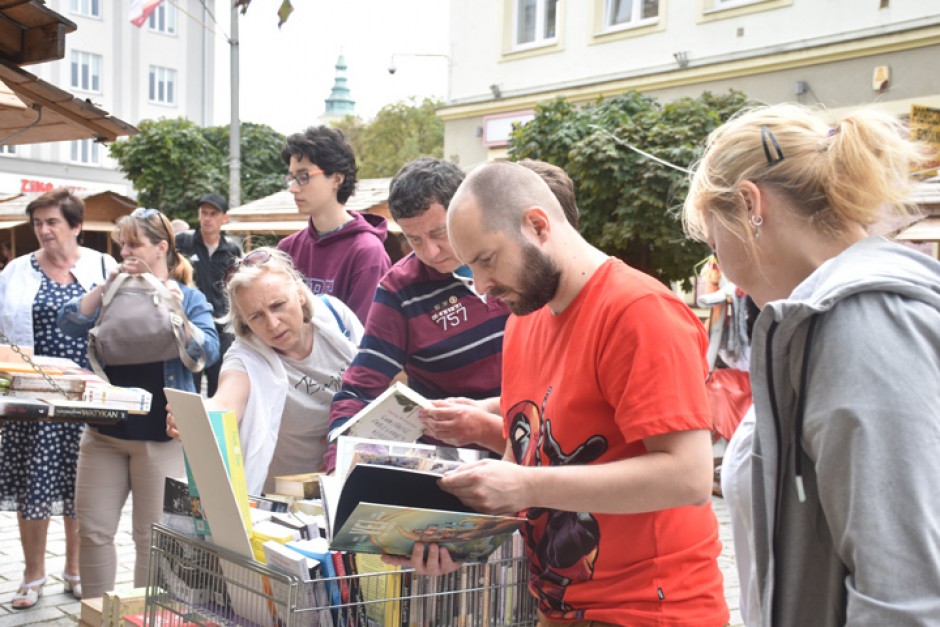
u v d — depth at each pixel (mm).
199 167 20844
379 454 2100
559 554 1903
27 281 4707
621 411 1727
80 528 3994
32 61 3473
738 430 1765
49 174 36281
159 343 3816
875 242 1441
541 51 15805
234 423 1990
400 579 2029
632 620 1807
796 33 12547
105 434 3896
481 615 2141
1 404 2514
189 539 2094
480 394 2914
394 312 2904
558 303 1897
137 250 3934
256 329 2928
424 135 44000
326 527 2041
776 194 1497
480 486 1675
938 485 1244
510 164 1864
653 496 1672
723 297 6988
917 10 11305
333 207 3947
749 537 1683
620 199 10016
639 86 14375
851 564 1305
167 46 39188
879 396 1266
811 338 1363
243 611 1987
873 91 11711
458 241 1831
